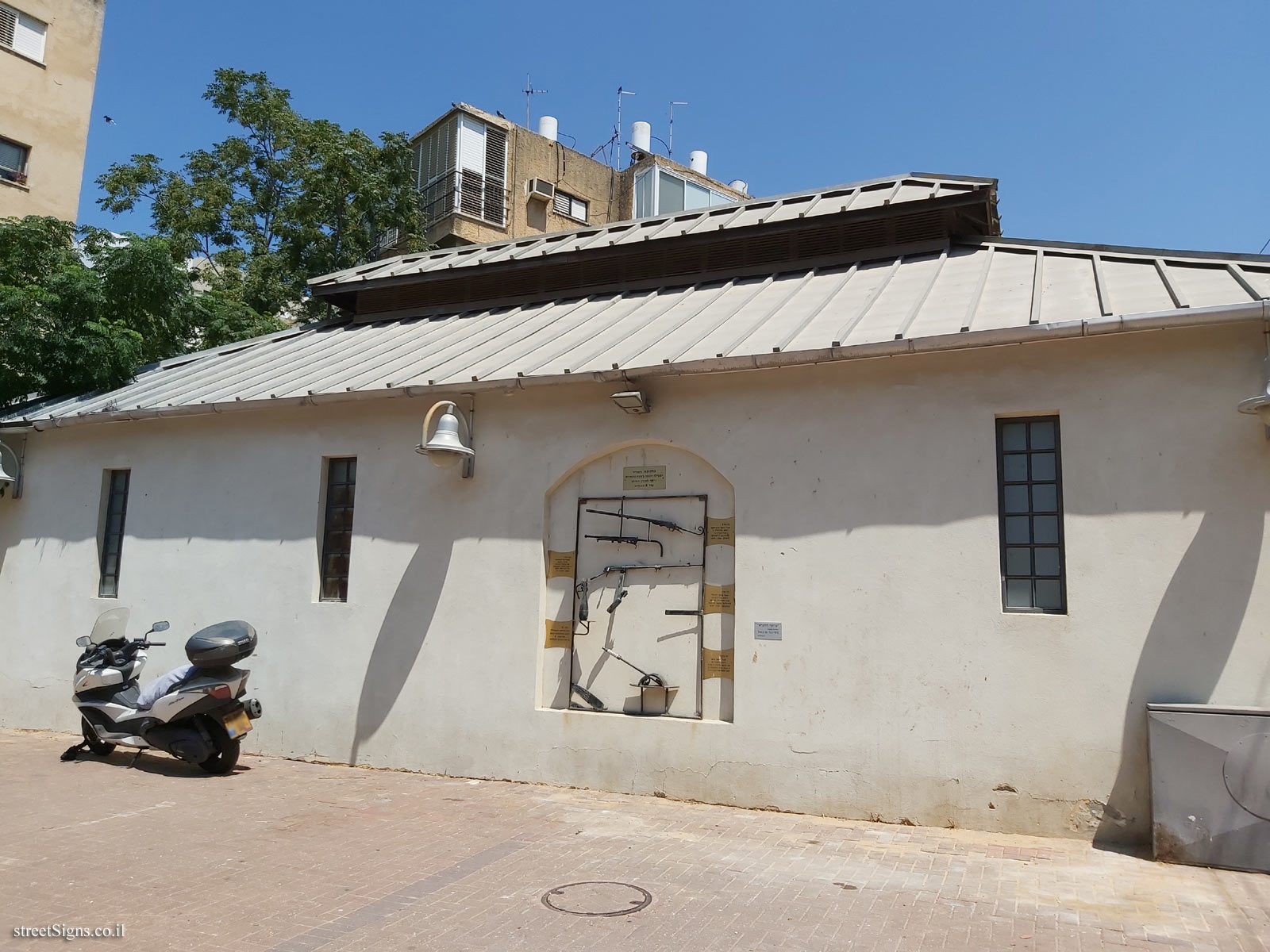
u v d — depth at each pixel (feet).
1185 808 19.66
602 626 27.27
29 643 36.68
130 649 30.37
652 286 36.06
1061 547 22.44
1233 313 20.43
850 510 24.30
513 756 27.50
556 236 42.01
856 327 25.32
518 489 28.60
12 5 78.38
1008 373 23.16
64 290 40.70
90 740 30.12
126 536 35.12
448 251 44.27
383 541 30.37
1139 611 21.31
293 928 15.76
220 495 33.53
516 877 18.47
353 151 74.79
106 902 16.98
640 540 27.12
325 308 71.51
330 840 21.13
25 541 37.70
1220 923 16.24
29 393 42.06
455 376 28.96
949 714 22.65
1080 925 16.12
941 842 21.24
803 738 24.00
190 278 70.08
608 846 20.72
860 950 15.02
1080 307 23.27
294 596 31.50
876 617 23.65
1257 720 19.40
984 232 33.27
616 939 15.38
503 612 28.27
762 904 17.06
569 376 26.53
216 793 25.79
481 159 93.81
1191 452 21.38
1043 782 21.68
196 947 14.93
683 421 26.58
